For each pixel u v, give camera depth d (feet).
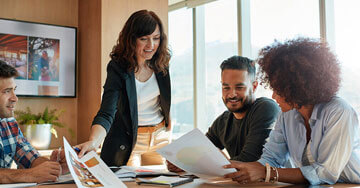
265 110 5.47
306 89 3.98
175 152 4.09
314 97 4.02
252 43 10.80
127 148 6.54
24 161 5.34
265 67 4.25
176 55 13.43
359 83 8.28
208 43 12.26
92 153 4.59
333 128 3.94
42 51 11.44
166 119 6.89
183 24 13.17
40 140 10.42
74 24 12.28
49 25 11.59
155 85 6.69
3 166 5.25
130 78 6.29
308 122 4.46
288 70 4.03
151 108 6.77
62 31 11.77
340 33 8.65
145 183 4.10
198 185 4.07
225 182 4.27
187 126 12.96
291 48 4.11
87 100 11.50
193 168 4.28
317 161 4.11
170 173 4.81
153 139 6.88
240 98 5.71
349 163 4.03
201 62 12.46
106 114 5.90
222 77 5.86
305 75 3.97
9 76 5.41
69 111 11.98
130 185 4.03
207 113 12.26
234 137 6.00
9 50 10.96
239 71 5.69
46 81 11.45
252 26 10.80
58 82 11.64
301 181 4.01
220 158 3.89
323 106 4.14
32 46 11.30
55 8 11.98
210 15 12.20
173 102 13.52
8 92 5.40
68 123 11.94
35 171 4.19
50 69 11.53
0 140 5.24
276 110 5.52
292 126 4.64
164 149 4.11
